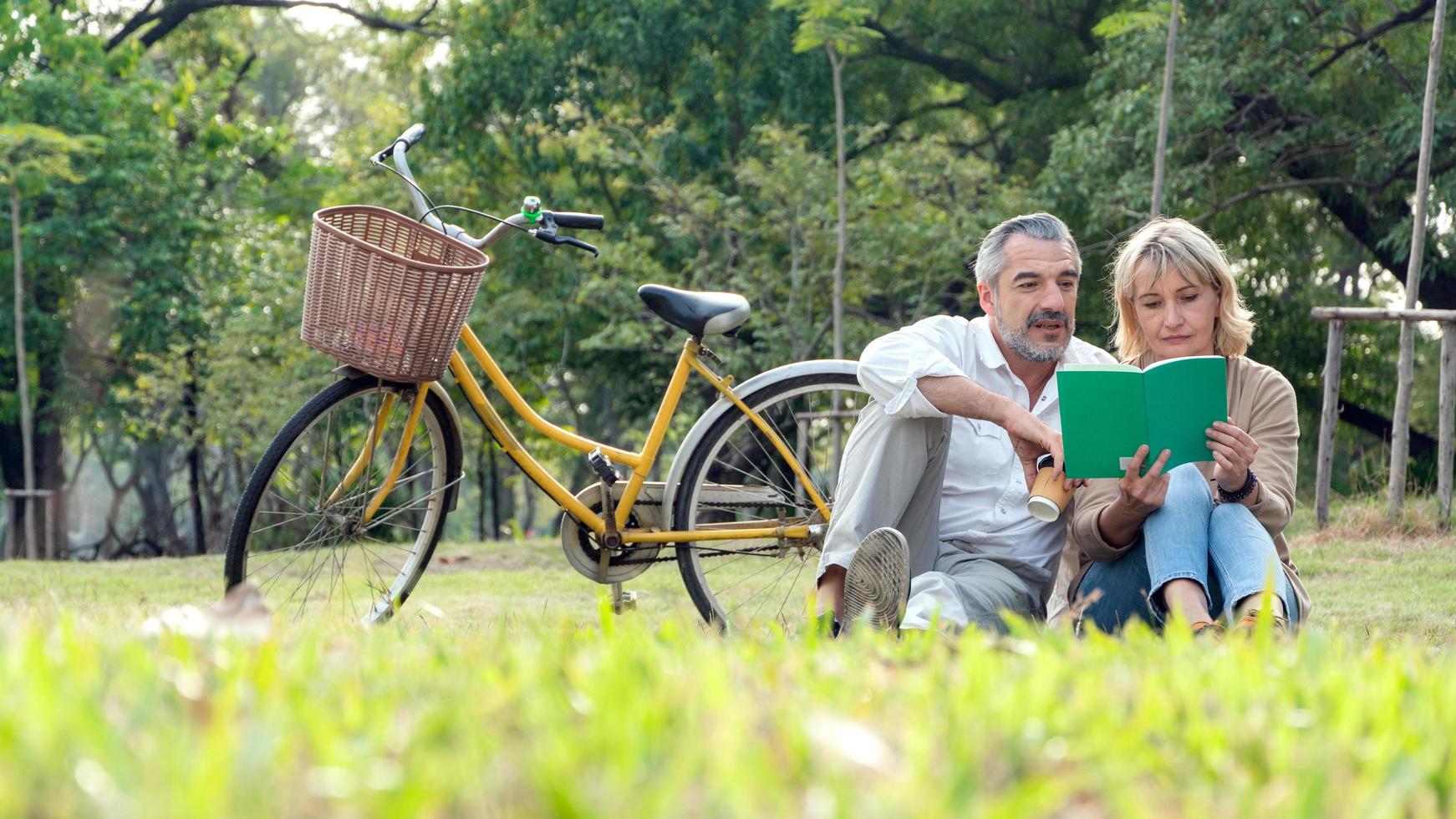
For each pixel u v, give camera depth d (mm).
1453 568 5441
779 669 1482
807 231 12102
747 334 13609
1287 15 11383
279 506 3545
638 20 14047
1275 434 2818
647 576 6168
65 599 5141
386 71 18844
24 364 14930
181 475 24047
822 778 974
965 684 1294
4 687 1193
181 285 16547
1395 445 6801
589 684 1288
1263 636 1688
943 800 920
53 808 857
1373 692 1354
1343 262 17375
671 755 1010
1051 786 975
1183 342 2861
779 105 14312
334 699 1265
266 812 870
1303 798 967
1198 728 1176
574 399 22297
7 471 17953
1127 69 12117
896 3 14883
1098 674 1425
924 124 16344
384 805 884
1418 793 1036
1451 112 11359
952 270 12133
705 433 3795
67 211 16141
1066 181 12273
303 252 16219
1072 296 3010
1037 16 14688
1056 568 3092
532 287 15008
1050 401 3105
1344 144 12195
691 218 12617
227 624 1694
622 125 14289
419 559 3691
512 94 14492
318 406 3480
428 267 3205
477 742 1037
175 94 17812
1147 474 2508
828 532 2902
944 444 2922
